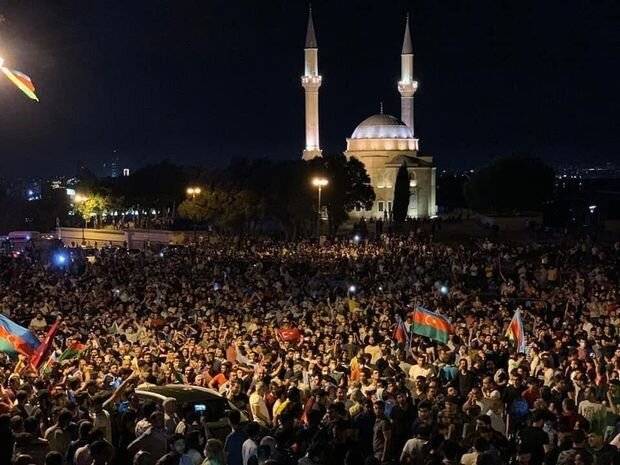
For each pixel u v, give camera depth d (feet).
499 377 64.80
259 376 66.23
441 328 78.59
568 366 66.95
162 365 71.77
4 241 339.16
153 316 100.63
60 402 52.60
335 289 133.18
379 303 111.75
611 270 158.10
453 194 532.32
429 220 362.74
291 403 57.00
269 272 158.92
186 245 277.23
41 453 45.85
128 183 397.80
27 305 113.50
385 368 66.54
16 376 61.31
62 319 96.43
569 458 42.04
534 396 59.21
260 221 359.87
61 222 482.69
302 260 200.54
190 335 88.58
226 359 77.66
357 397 57.26
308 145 460.14
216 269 163.73
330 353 76.28
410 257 189.26
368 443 53.57
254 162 347.77
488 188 362.94
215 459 41.39
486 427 46.78
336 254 214.07
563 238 295.89
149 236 340.59
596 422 53.42
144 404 51.44
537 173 362.33
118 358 74.59
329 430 48.03
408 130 466.29
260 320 100.07
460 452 44.14
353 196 343.87
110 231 357.41
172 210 409.08
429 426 47.80
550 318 105.60
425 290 131.34
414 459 46.09
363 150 455.22
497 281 155.74
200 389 59.16
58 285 137.28
